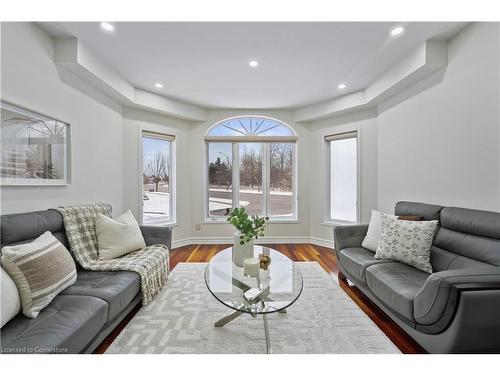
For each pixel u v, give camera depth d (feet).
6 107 5.79
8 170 5.82
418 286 5.33
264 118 14.29
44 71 6.93
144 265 6.72
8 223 4.94
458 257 5.77
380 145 11.09
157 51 8.14
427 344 4.66
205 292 7.67
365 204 11.93
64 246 5.82
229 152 14.44
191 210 14.07
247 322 6.04
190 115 13.26
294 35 7.27
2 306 3.75
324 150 13.61
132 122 11.57
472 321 3.86
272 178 14.56
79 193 8.43
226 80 10.33
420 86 8.64
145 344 5.21
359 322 6.05
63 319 4.08
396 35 7.29
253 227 6.87
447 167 7.56
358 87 11.11
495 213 5.37
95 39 7.45
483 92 6.42
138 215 11.75
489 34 6.24
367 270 6.59
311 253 12.09
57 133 7.45
